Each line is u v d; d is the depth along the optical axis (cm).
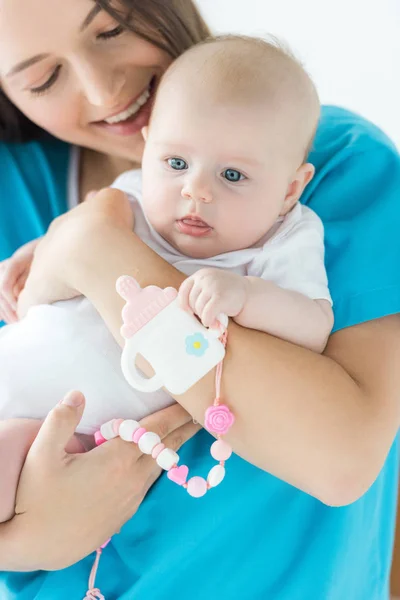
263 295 83
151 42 110
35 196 133
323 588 104
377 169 107
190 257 97
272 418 82
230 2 192
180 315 77
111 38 107
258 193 91
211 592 99
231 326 85
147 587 97
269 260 93
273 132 91
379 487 115
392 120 180
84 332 94
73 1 100
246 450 85
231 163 90
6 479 86
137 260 89
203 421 85
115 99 111
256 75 91
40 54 106
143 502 99
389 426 86
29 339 96
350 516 105
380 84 180
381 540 125
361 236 99
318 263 93
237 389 83
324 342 90
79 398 86
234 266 95
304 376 83
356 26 179
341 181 107
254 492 97
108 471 87
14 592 100
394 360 90
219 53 94
